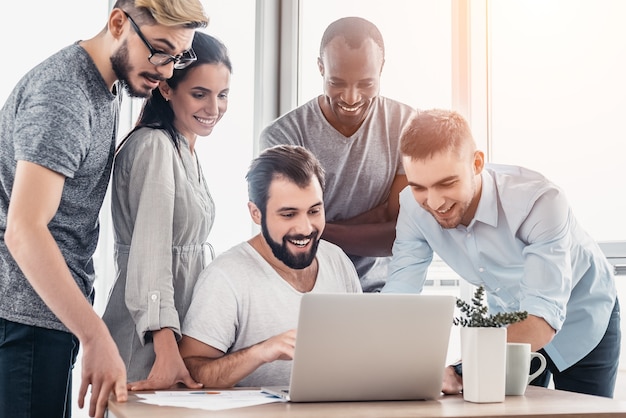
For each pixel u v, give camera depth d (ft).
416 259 9.01
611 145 8.38
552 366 8.67
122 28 7.46
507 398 5.81
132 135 8.23
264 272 8.57
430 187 8.75
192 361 7.91
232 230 8.82
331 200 9.05
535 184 8.40
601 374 8.52
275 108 9.50
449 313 5.58
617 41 8.35
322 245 8.92
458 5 9.37
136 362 7.90
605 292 8.41
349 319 5.31
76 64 7.07
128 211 8.14
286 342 7.29
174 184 8.25
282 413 4.69
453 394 6.02
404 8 9.35
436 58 9.41
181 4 7.72
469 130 8.78
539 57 8.93
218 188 8.84
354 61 9.09
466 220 8.68
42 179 6.44
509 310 8.71
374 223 9.07
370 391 5.48
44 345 6.83
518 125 9.05
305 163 8.95
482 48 9.30
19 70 8.58
